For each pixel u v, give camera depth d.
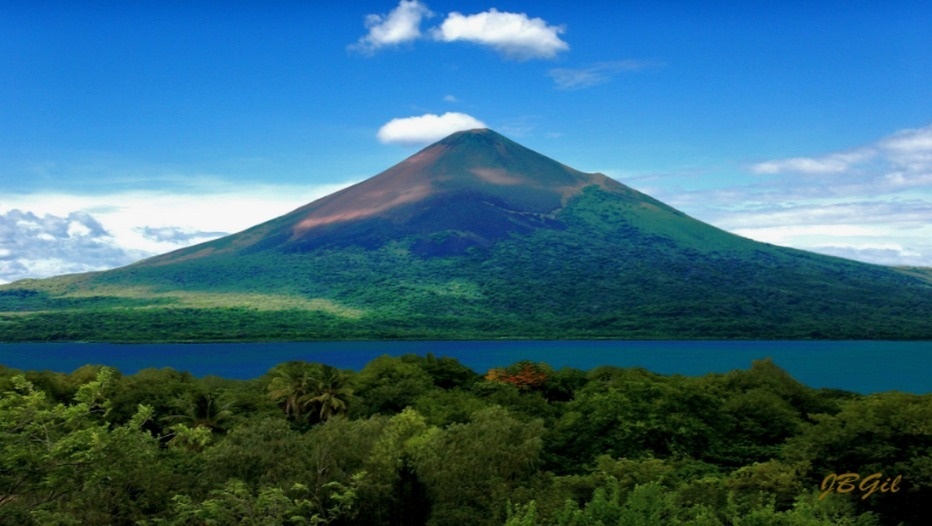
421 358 120.44
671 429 63.00
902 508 43.66
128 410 76.00
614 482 39.53
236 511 36.22
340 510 40.19
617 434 63.69
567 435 65.81
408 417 61.66
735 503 38.06
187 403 75.50
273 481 40.78
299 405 87.31
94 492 34.16
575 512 34.09
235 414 80.38
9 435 30.19
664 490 42.31
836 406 83.44
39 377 87.06
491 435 49.84
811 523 32.88
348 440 44.56
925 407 51.28
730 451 64.38
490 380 105.56
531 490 43.38
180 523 35.19
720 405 73.94
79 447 32.91
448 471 45.31
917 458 45.12
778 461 52.78
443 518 41.75
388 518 42.59
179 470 42.41
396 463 44.56
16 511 28.92
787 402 81.94
